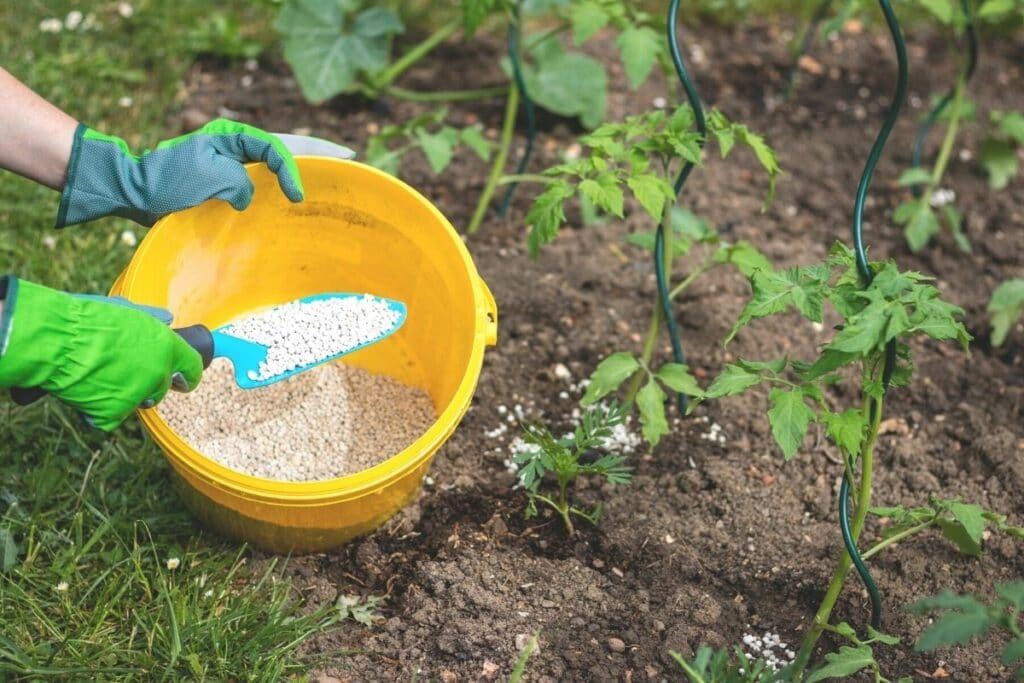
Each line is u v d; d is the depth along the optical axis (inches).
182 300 80.2
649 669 74.9
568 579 77.7
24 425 80.5
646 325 87.8
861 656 71.1
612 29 103.1
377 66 95.1
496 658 75.2
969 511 73.0
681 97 99.3
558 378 85.4
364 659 75.3
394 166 89.6
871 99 100.3
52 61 95.6
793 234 92.7
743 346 86.7
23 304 69.0
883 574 77.8
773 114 99.2
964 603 67.2
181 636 74.3
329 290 83.7
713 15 104.0
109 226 88.8
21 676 73.2
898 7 104.7
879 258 91.4
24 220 88.3
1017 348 87.4
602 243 91.5
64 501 78.8
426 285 80.5
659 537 79.0
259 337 77.4
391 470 72.5
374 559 78.4
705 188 94.8
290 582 77.3
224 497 74.5
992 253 91.7
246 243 81.0
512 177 88.2
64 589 75.3
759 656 75.5
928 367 86.4
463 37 101.7
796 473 81.7
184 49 99.3
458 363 78.6
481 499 80.3
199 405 81.0
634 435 82.7
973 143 97.7
